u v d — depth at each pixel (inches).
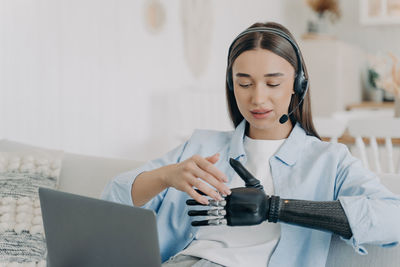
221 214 39.8
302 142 48.9
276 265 43.8
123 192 46.7
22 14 124.3
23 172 65.8
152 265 34.4
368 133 95.4
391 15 203.9
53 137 135.6
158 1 173.6
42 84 131.3
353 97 228.7
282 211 40.2
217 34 205.5
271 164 48.2
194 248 47.2
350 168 45.3
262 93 44.6
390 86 118.0
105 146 154.4
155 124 175.0
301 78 46.8
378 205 39.8
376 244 40.7
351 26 228.4
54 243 39.9
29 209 63.1
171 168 43.2
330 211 39.8
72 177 68.1
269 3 231.1
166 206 50.8
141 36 167.3
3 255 59.1
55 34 134.5
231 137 53.2
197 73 195.3
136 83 166.2
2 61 119.9
